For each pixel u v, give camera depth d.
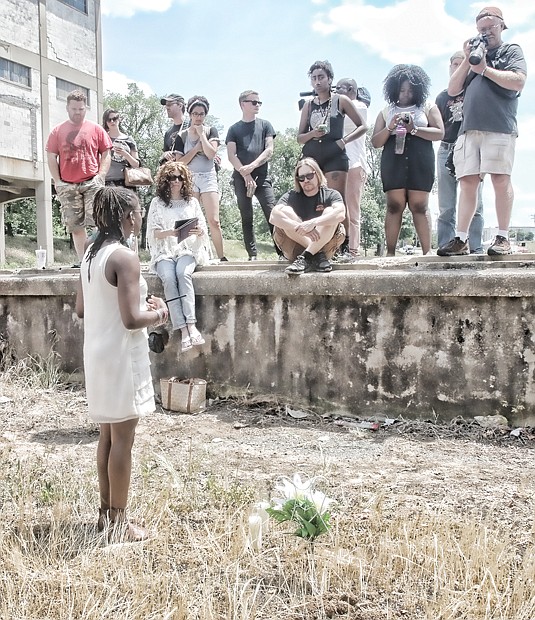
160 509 3.54
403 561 2.94
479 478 4.16
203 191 7.62
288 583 2.86
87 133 7.14
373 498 3.76
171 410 6.03
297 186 6.16
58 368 7.02
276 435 5.27
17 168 22.92
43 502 3.73
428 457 4.65
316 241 5.87
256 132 7.79
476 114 5.58
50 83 24.36
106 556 3.01
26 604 2.64
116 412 3.18
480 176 5.86
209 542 3.18
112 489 3.31
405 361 5.53
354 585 2.82
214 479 3.98
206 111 7.50
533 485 4.01
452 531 3.24
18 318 7.21
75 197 7.26
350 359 5.73
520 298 5.14
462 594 2.65
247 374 6.15
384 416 5.62
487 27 5.76
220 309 6.23
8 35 22.45
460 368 5.35
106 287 3.18
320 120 6.88
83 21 26.02
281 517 3.00
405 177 6.86
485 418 5.28
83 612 2.55
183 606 2.58
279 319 5.99
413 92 6.80
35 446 4.97
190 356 6.37
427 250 7.04
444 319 5.39
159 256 6.31
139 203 3.34
